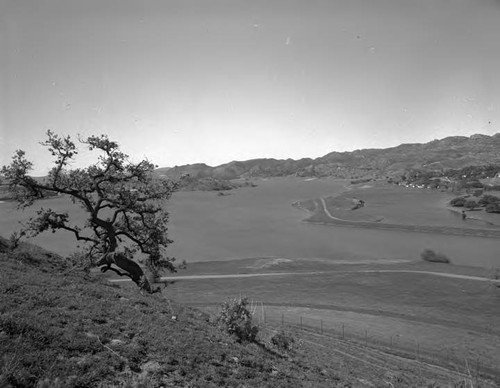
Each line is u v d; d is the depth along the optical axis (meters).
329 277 93.06
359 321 60.47
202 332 17.64
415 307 70.12
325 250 138.38
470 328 58.34
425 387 24.69
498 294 77.31
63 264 27.45
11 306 13.87
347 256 127.56
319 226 192.25
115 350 12.96
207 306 68.31
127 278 84.69
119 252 32.12
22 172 30.86
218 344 16.61
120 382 11.44
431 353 46.75
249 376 14.50
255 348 19.16
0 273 17.36
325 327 55.84
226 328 20.38
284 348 23.09
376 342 49.78
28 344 11.43
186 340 15.48
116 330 14.41
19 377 9.88
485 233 161.25
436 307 70.12
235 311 21.39
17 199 32.12
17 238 29.28
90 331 13.70
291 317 61.81
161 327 16.23
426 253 119.25
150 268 37.62
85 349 12.34
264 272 99.94
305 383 15.80
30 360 10.77
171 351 14.06
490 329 58.00
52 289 17.03
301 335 42.59
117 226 36.12
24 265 21.64
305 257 126.94
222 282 89.75
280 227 192.38
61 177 32.78
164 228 36.84
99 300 17.41
